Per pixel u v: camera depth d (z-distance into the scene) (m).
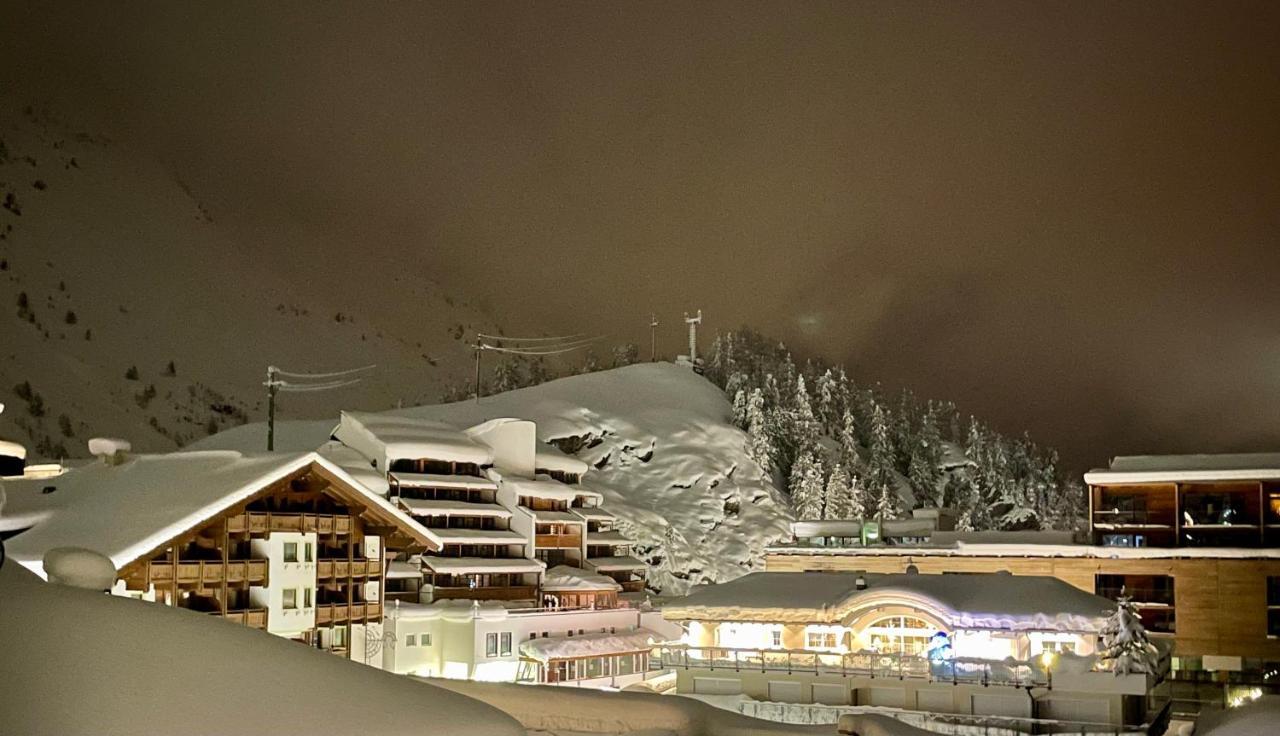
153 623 10.56
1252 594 75.62
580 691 18.30
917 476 170.12
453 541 77.88
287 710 10.01
